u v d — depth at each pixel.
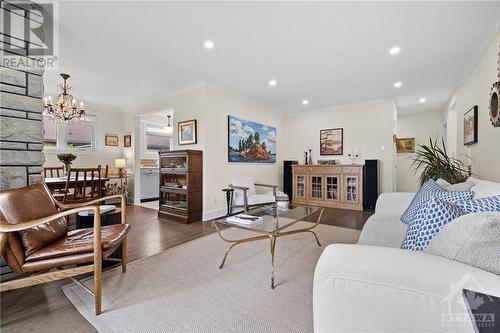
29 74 1.82
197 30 2.23
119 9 1.92
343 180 4.64
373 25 2.14
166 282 1.76
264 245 2.55
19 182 1.75
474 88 2.82
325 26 2.16
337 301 0.66
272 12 1.96
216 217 3.96
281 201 3.17
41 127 1.88
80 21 2.08
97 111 5.16
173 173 3.80
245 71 3.24
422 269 0.63
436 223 0.94
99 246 1.40
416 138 5.73
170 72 3.29
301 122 5.73
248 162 4.76
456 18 2.03
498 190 1.34
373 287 0.62
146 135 6.05
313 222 3.56
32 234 1.41
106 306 1.47
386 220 1.89
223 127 4.15
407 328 0.59
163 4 1.87
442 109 5.34
